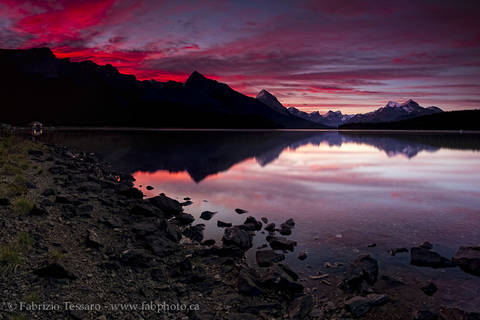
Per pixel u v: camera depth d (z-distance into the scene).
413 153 48.25
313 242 10.32
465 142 85.12
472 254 8.70
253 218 12.27
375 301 6.68
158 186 19.61
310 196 17.12
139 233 9.73
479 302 6.78
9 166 15.84
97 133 103.81
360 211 14.09
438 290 7.30
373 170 28.08
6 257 6.59
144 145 57.44
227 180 22.12
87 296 6.03
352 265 8.21
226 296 6.79
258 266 8.52
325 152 49.78
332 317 6.23
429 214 13.65
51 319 5.16
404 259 9.01
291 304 6.57
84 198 12.64
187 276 7.45
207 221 12.44
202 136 106.00
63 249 7.74
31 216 9.45
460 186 20.25
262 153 46.38
